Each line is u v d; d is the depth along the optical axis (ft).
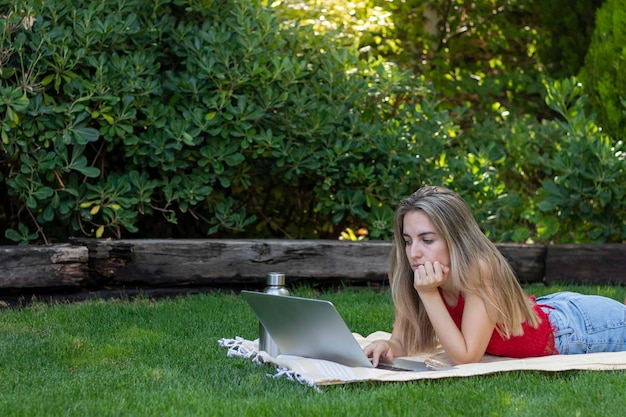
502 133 28.81
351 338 12.39
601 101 26.84
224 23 22.04
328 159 22.80
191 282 20.58
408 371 13.29
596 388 11.64
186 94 21.94
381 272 21.86
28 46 20.31
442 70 34.99
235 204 24.09
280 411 10.69
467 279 12.73
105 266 20.01
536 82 34.76
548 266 23.11
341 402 11.01
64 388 12.16
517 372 12.40
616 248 22.98
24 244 20.61
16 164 21.02
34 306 18.83
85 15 20.42
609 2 27.04
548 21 33.65
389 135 23.36
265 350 14.12
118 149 22.22
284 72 22.11
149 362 13.99
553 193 24.22
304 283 21.80
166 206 21.59
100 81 20.34
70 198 20.79
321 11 26.35
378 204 23.45
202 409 10.90
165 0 21.94
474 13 36.27
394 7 34.45
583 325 13.69
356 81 23.68
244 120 21.58
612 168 23.62
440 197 12.98
